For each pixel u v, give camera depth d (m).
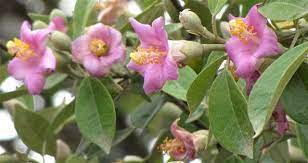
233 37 0.34
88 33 0.42
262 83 0.30
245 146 0.34
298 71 0.34
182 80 0.43
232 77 0.35
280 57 0.31
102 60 0.42
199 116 0.46
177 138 0.43
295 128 0.41
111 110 0.41
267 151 0.43
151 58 0.36
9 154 0.47
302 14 0.33
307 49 0.30
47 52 0.41
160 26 0.36
